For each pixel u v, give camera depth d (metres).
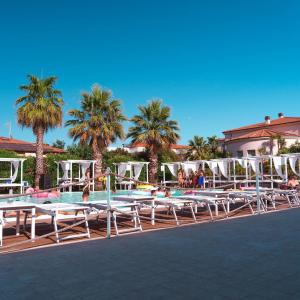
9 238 7.20
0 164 22.89
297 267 4.55
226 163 24.61
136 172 25.36
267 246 5.76
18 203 7.46
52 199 16.44
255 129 45.69
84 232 7.78
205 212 11.57
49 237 7.19
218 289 3.75
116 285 3.91
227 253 5.33
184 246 5.87
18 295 3.64
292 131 41.91
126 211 7.86
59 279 4.15
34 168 24.09
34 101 22.59
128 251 5.55
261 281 4.00
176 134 27.16
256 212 10.82
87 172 21.22
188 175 25.66
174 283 3.96
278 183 19.92
